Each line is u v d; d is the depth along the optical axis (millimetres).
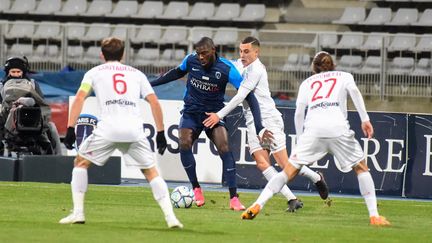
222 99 32812
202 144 45344
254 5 75312
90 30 70938
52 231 23312
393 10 73562
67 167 42938
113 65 24000
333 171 43375
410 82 61531
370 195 27766
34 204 31594
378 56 64562
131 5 77062
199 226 25781
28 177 42219
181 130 32844
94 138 23797
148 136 45844
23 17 78000
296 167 27328
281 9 75812
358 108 27234
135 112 23844
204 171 45375
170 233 23750
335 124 26938
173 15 75750
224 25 75188
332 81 27328
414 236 25094
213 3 76000
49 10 77562
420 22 71375
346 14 73375
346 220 29719
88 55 68125
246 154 44125
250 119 33469
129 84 23844
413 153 43250
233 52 64688
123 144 23719
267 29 74750
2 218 26531
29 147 43594
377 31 72688
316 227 26766
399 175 43219
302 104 27641
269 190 27562
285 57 63375
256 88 32531
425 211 35094
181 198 32156
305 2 75812
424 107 61156
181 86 55875
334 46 64375
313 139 27016
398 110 61500
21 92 43000
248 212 27812
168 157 45938
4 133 43344
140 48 67750
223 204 34375
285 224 27328
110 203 33156
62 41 66312
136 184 44156
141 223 26188
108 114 23672
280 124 32938
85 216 27781
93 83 23797
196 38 65250
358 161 27375
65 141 23812
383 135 43281
